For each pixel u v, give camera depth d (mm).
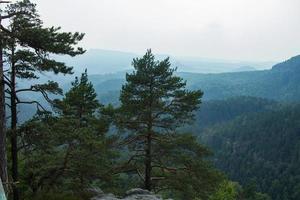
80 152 20797
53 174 21828
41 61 16922
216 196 41375
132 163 29672
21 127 17781
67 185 23484
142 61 29266
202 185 28453
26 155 20281
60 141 20516
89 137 20938
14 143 18391
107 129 28859
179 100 29047
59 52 16578
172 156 29141
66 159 21281
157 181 30016
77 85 27656
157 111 29344
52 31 16609
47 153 20750
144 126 29516
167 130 30156
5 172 14664
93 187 25531
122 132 29203
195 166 28625
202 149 29391
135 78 29141
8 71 17078
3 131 14797
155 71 29141
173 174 29125
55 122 19000
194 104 29203
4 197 7223
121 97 29578
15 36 15570
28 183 21672
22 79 17875
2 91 15078
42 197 21391
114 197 23406
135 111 28859
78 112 26266
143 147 29406
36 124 17766
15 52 16406
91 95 26766
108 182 26672
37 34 15602
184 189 28453
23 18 15789
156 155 29250
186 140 28812
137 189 25250
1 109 14867
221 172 29953
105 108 29281
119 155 28719
